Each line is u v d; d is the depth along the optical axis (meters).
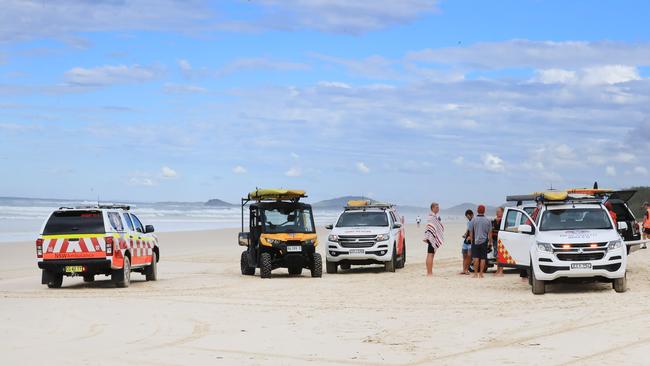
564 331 12.22
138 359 10.30
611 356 10.03
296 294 18.92
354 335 12.27
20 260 31.47
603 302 15.83
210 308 16.00
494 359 10.09
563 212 18.77
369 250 25.36
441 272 25.31
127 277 21.22
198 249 39.50
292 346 11.29
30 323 13.84
